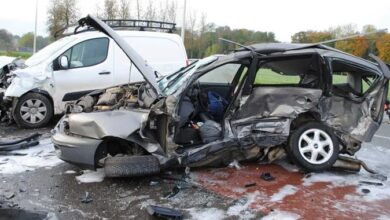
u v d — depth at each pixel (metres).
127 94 6.08
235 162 5.90
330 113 5.88
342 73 5.97
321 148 5.79
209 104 5.97
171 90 5.48
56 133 5.57
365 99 5.88
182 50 9.88
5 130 8.35
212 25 22.64
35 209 4.43
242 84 5.61
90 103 6.11
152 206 4.43
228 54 5.84
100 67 8.91
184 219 4.28
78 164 5.32
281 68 5.71
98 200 4.73
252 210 4.54
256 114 5.65
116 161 5.12
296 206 4.68
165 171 5.67
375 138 8.74
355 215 4.49
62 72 8.63
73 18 23.89
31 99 8.48
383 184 5.54
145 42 9.50
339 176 5.79
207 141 5.50
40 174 5.55
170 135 5.09
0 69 9.45
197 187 5.18
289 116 5.64
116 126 5.10
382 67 5.87
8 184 5.15
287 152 5.87
